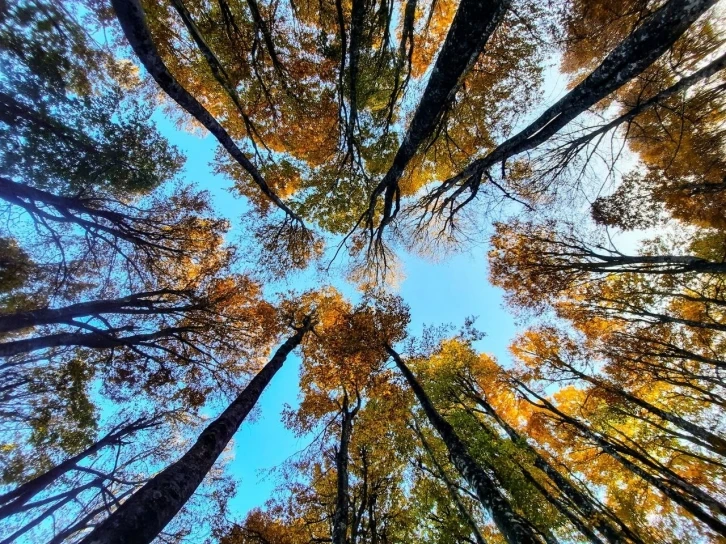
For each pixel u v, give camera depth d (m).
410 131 6.71
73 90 6.38
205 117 5.47
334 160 9.35
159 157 7.66
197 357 11.30
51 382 9.17
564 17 6.91
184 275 10.95
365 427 9.94
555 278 10.38
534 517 7.88
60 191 7.04
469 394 13.13
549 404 11.79
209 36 7.05
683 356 9.02
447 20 7.97
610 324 11.26
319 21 7.03
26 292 8.52
